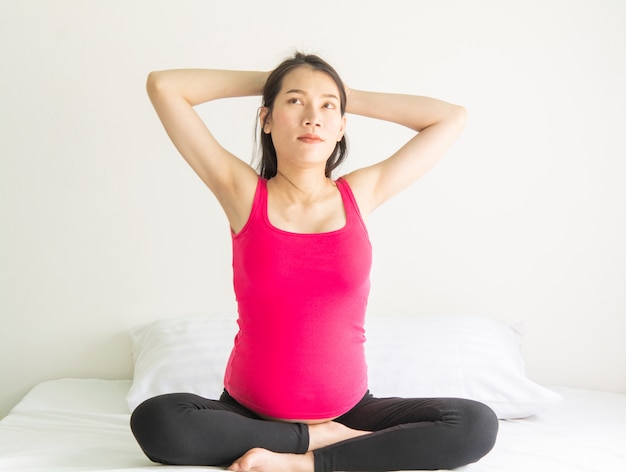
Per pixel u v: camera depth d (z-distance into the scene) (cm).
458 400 174
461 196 271
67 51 266
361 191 185
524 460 176
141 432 161
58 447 185
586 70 268
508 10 268
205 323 247
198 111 269
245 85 189
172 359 233
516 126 270
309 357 171
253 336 174
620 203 268
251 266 172
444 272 273
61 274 271
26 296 271
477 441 167
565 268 271
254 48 269
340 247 173
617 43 267
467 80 269
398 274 272
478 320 250
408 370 227
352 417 181
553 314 272
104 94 267
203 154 180
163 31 267
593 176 269
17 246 269
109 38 266
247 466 156
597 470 171
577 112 269
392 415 175
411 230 272
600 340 271
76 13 266
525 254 272
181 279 272
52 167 268
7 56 265
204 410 164
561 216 270
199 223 271
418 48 269
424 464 166
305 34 269
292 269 170
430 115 193
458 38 269
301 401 172
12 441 196
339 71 269
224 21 268
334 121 178
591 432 207
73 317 272
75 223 270
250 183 178
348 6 269
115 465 167
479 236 272
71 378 271
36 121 266
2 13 264
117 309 272
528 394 223
